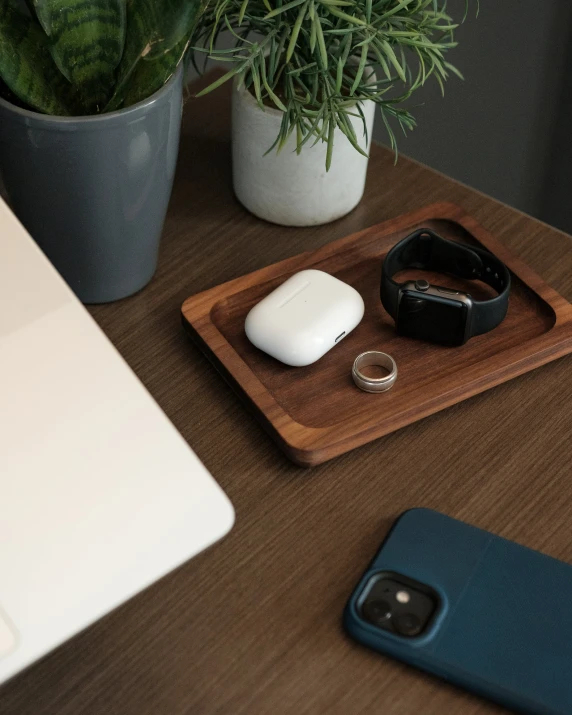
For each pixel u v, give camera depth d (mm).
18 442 432
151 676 497
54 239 630
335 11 587
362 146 713
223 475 585
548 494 577
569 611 500
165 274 711
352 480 583
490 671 476
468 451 600
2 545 401
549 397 631
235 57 623
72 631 388
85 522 411
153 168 611
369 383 610
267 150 691
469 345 653
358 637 499
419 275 699
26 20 590
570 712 462
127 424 441
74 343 467
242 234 747
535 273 702
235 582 535
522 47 1328
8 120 564
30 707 485
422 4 648
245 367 620
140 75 597
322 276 655
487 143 1428
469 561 522
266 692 491
